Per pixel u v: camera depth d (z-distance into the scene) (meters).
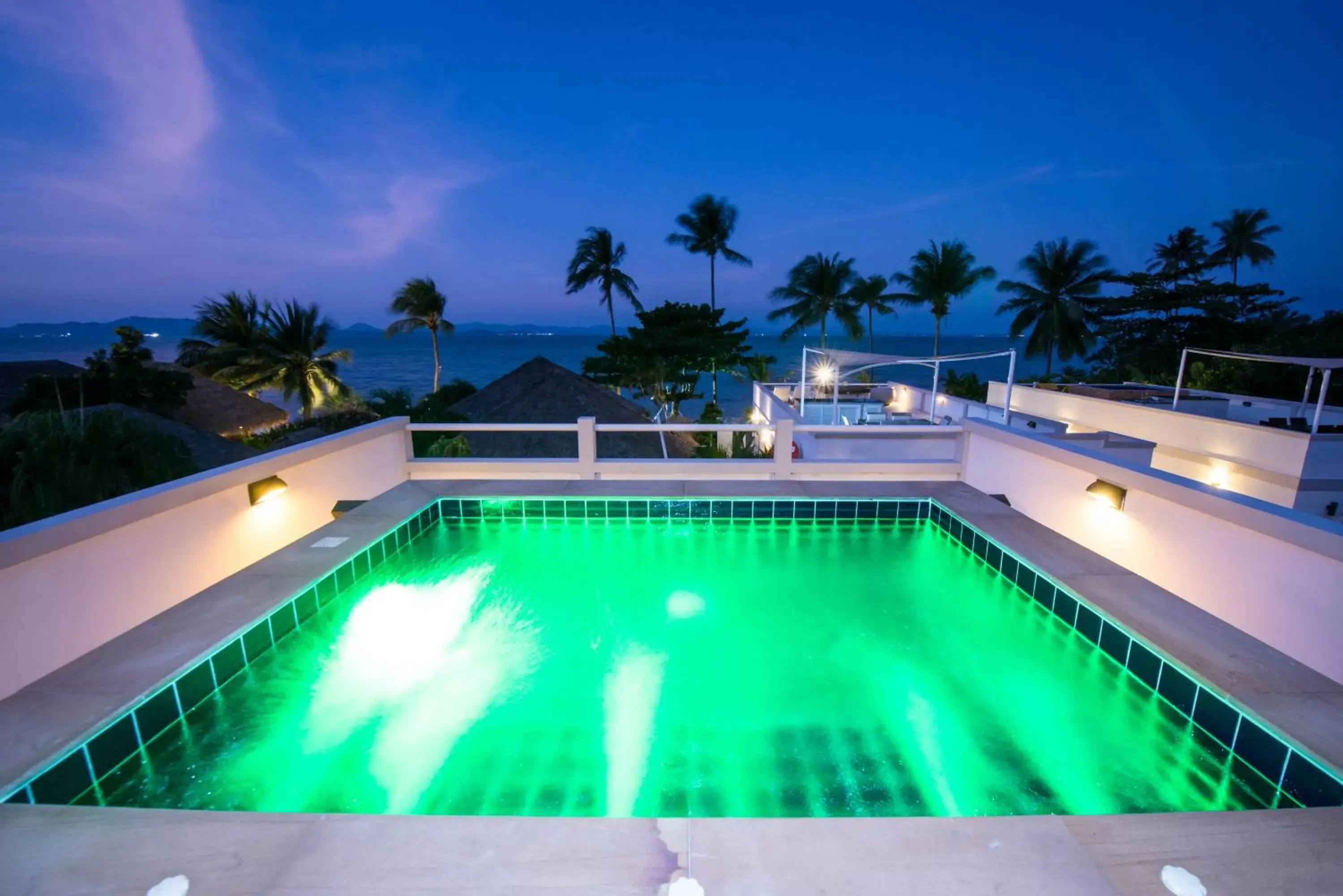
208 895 1.37
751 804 2.21
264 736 2.57
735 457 13.73
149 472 6.23
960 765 2.42
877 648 3.31
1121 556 3.59
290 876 1.42
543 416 12.54
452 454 9.51
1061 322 30.53
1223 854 1.50
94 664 2.45
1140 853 1.50
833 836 1.54
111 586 2.70
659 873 1.42
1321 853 1.51
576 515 4.87
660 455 12.39
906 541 4.65
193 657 2.51
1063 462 4.09
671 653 3.24
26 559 2.30
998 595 3.80
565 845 1.50
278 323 28.08
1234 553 2.86
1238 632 2.69
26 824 1.58
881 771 2.39
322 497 4.38
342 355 29.55
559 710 2.77
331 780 2.33
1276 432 10.41
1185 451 12.09
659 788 2.29
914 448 9.98
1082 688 2.94
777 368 55.09
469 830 1.54
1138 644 2.70
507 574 4.17
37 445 5.68
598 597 3.86
